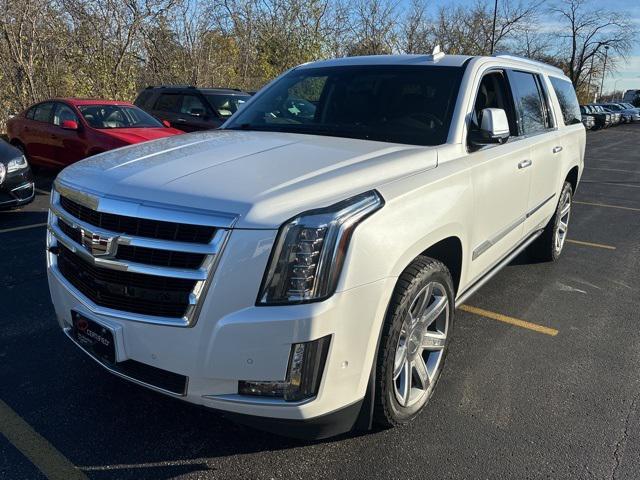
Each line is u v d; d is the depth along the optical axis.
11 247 6.22
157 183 2.49
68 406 3.16
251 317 2.22
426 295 2.94
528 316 4.68
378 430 3.02
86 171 2.81
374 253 2.42
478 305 4.90
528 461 2.80
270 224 2.22
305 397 2.29
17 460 2.70
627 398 3.41
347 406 2.46
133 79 19.59
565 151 5.51
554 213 5.69
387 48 28.67
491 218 3.75
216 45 23.81
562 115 5.61
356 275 2.34
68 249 2.80
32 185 7.73
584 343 4.18
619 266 6.17
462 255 3.35
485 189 3.55
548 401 3.36
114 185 2.54
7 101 16.27
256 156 2.88
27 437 2.88
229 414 2.36
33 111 10.82
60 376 3.48
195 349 2.30
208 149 3.05
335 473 2.68
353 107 3.79
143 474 2.63
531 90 4.83
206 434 2.95
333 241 2.28
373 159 2.89
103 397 3.27
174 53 21.66
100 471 2.64
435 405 3.29
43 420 3.02
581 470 2.74
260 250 2.21
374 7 27.95
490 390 3.47
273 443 2.89
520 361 3.87
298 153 2.96
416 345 3.00
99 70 18.27
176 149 3.09
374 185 2.63
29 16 16.33
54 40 17.42
